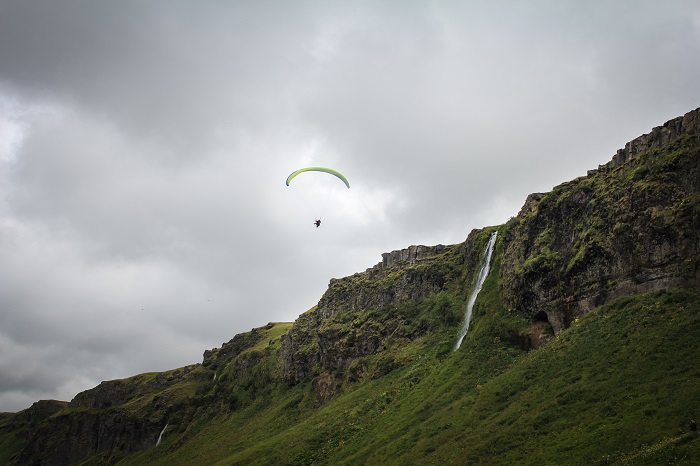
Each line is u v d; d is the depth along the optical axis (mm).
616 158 106250
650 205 90375
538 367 88500
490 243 149250
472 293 148250
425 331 154125
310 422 140000
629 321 82312
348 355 175875
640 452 55094
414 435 92875
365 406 129250
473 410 87938
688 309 76875
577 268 101562
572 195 111000
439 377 114938
